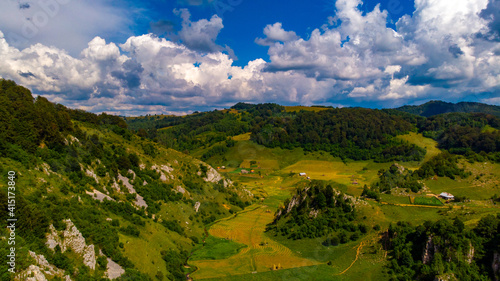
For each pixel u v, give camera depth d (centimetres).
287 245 11312
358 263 9338
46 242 6438
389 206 12162
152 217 11538
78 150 11638
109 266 7456
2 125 9069
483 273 7512
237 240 12138
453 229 8288
